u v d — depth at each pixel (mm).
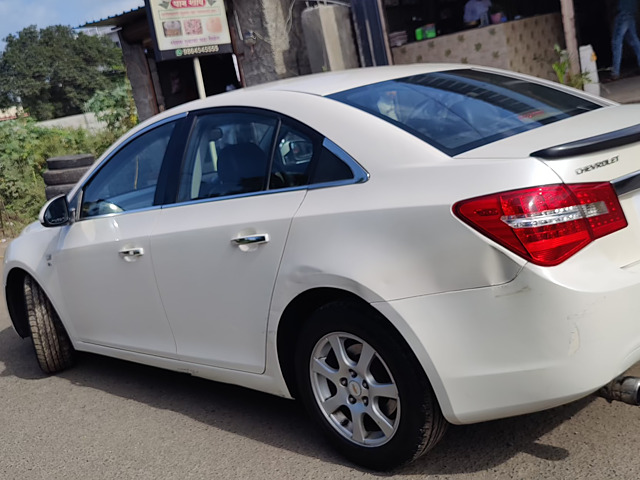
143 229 4074
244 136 3684
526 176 2695
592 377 2672
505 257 2668
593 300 2627
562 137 2963
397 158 3061
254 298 3477
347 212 3074
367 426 3305
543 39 11844
